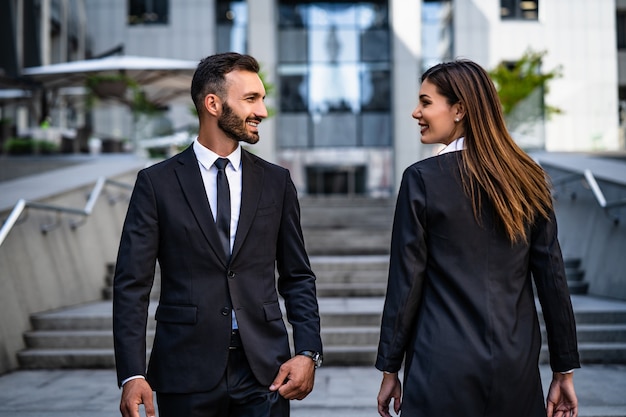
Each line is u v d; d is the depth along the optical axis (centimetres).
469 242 223
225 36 2452
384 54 2430
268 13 2391
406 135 2377
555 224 231
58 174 916
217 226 244
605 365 617
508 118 1471
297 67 2425
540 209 227
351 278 840
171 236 241
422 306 227
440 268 223
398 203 232
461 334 217
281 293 262
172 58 2445
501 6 2388
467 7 2384
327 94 2422
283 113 2416
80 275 793
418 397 215
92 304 789
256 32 2391
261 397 237
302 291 255
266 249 249
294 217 260
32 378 584
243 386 239
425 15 2406
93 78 1518
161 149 1443
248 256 244
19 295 650
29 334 648
